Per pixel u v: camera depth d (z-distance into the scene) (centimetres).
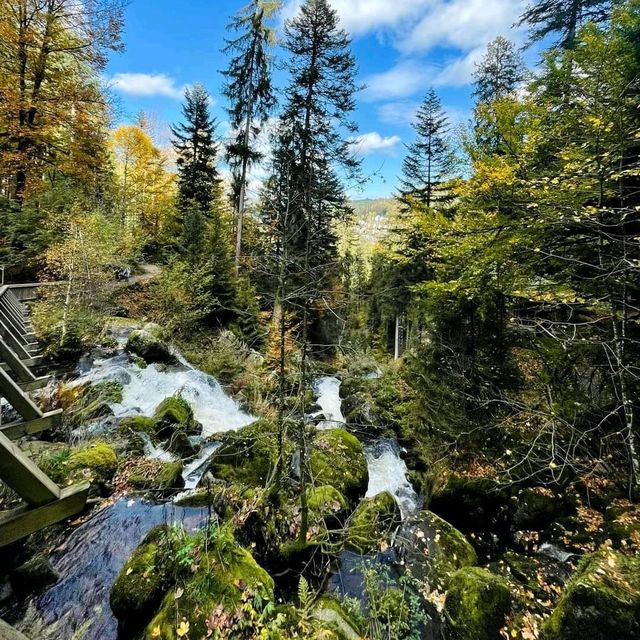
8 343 769
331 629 338
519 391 695
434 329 846
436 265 797
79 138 1482
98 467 577
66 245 1068
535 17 1218
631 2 508
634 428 480
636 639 299
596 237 480
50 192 1346
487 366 726
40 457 548
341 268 530
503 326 733
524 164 554
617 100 439
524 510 608
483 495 648
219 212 1956
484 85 1678
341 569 505
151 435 746
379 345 2281
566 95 553
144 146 2345
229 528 420
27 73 1382
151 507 560
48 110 1373
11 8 1271
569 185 454
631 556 380
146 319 1366
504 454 687
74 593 402
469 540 621
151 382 984
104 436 695
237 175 1544
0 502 412
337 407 1309
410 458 940
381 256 1812
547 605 439
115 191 1861
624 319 423
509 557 543
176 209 2088
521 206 484
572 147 525
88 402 782
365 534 545
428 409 826
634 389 504
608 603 320
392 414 1097
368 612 417
